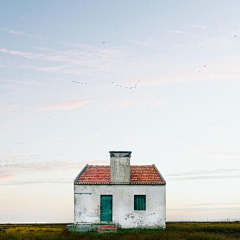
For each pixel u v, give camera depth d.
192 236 31.11
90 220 36.62
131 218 36.62
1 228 47.22
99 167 40.72
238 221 60.56
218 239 29.72
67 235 32.47
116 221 36.56
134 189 37.06
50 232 38.19
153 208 36.81
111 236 31.03
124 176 37.38
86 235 32.03
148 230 35.59
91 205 36.81
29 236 32.34
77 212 36.78
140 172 39.69
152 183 37.06
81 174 39.03
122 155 37.69
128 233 33.28
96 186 37.06
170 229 38.09
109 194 36.97
